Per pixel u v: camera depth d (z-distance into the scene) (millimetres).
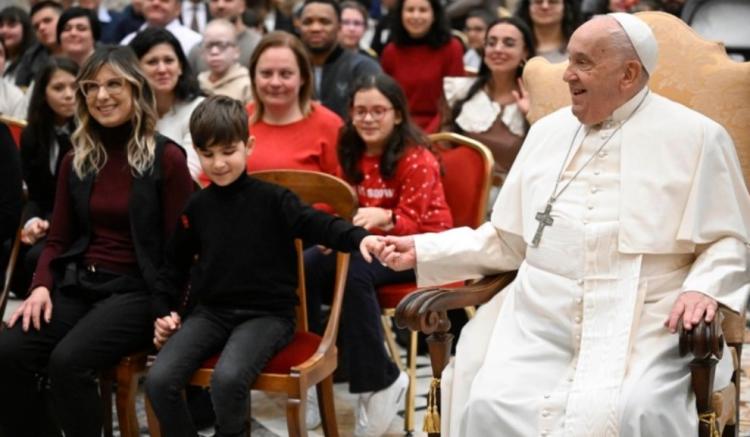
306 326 5426
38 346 5195
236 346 4871
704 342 3896
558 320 4336
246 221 5035
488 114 7328
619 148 4414
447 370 4516
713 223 4262
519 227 4625
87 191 5340
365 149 6074
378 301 5773
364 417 5691
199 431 5773
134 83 5281
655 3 8539
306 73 6398
